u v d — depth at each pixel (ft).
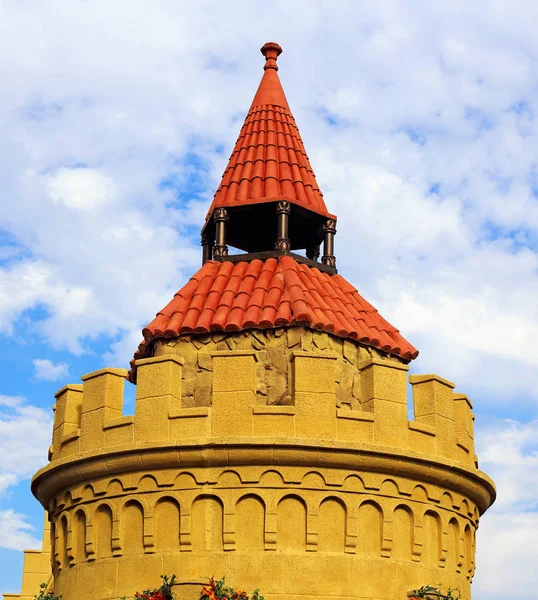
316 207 103.91
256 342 91.25
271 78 113.91
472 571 91.61
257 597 79.77
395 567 84.02
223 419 83.61
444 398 90.27
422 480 86.74
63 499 89.92
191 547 81.97
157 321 94.12
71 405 92.53
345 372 92.32
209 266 100.68
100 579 84.69
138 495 84.33
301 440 82.17
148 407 85.51
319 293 97.35
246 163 106.52
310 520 82.12
